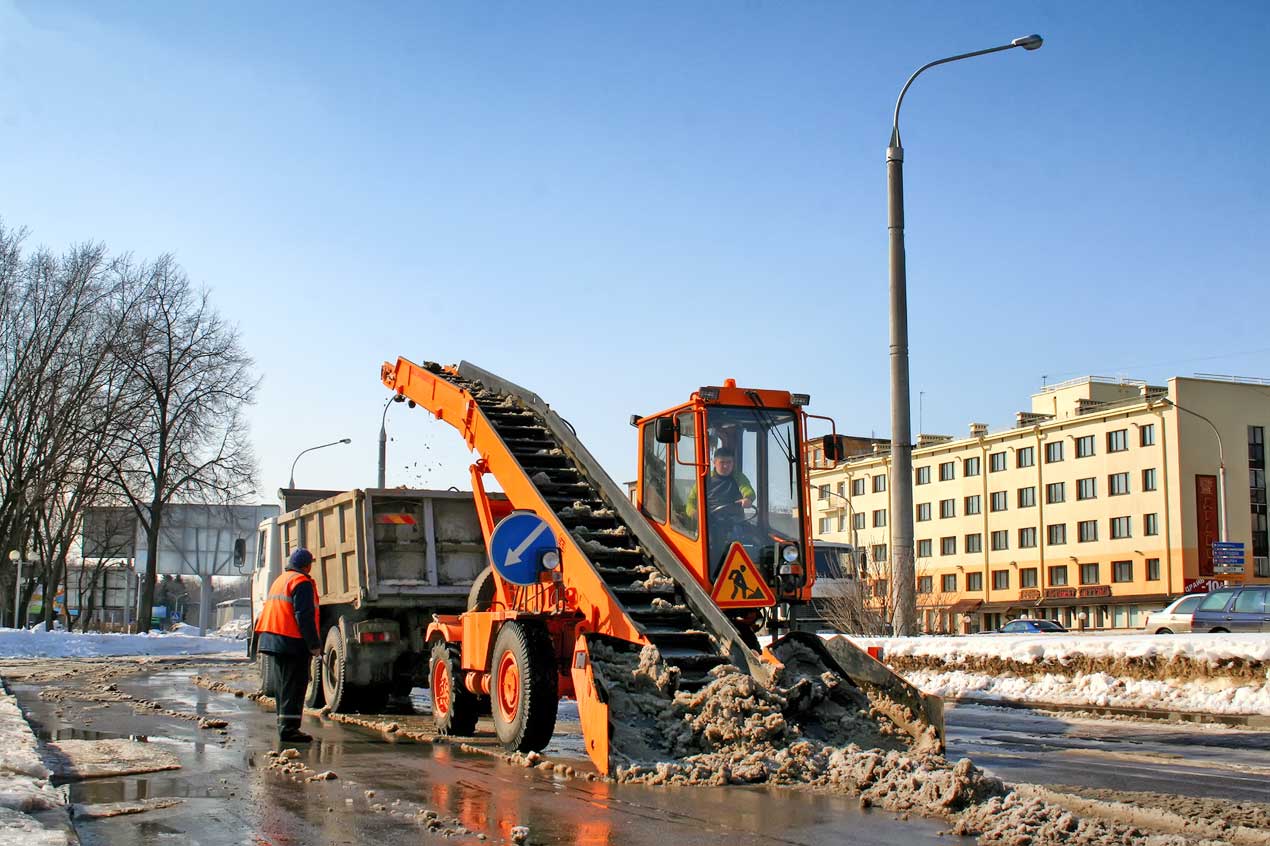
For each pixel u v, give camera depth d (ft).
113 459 151.94
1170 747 35.04
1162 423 211.41
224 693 57.47
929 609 182.50
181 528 168.35
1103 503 221.66
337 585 49.88
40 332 148.97
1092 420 224.94
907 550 57.98
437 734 37.63
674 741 28.02
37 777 24.77
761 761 27.02
